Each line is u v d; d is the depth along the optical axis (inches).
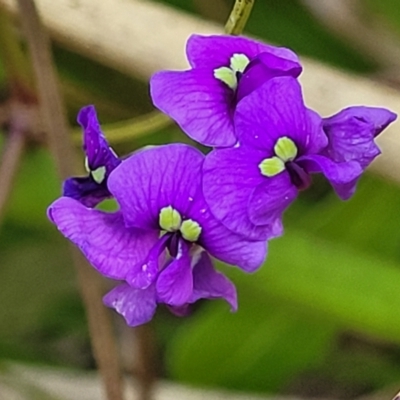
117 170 4.5
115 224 4.5
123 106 6.7
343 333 6.9
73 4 5.5
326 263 6.2
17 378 6.5
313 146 4.5
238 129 4.5
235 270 6.2
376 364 6.9
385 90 5.3
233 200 4.5
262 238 4.5
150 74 5.5
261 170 4.5
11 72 5.8
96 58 5.6
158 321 7.0
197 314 7.0
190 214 4.5
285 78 4.4
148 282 4.5
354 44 6.8
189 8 6.7
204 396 6.5
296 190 4.5
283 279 6.2
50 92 5.5
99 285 5.7
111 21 5.5
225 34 4.8
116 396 5.7
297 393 7.0
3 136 6.4
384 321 6.2
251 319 6.6
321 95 5.3
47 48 5.4
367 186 6.4
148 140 6.3
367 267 6.2
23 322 7.2
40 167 6.5
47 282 7.3
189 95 4.5
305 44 6.9
